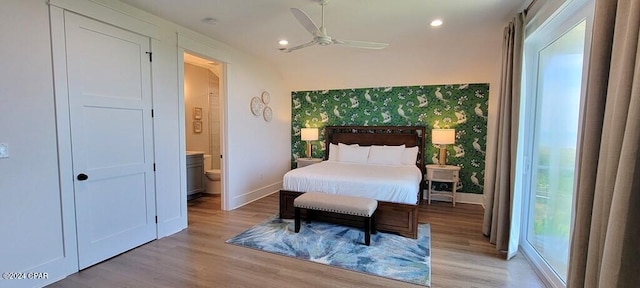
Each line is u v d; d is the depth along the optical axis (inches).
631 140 41.5
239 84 176.1
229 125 168.4
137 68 116.0
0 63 78.5
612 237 43.4
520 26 103.7
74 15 94.4
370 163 197.3
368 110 220.5
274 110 218.8
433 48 163.5
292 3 107.0
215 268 101.4
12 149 81.5
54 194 91.5
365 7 109.0
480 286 90.4
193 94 221.8
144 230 121.9
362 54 181.8
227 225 145.6
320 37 106.3
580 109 74.7
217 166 239.5
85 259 100.5
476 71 181.8
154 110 124.0
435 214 166.9
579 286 55.9
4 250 81.0
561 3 80.4
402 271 99.4
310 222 148.4
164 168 130.3
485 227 132.0
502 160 113.7
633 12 43.6
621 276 43.0
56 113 90.8
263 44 162.6
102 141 104.6
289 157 245.8
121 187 112.0
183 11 116.4
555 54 94.8
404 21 123.1
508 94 112.4
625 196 42.3
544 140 101.6
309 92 238.8
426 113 203.6
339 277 95.8
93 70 100.7
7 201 81.1
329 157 217.2
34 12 84.9
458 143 196.5
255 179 197.2
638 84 40.7
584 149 55.8
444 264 104.8
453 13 114.2
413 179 143.4
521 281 93.4
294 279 94.5
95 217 103.4
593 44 54.9
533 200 108.9
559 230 89.1
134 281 92.7
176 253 113.3
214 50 153.9
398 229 132.0
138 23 114.5
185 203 142.1
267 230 138.2
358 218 140.9
